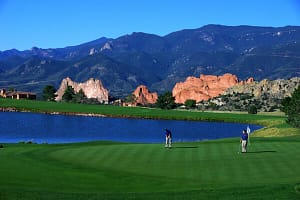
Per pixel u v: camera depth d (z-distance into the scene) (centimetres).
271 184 3350
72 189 3222
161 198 2919
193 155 4922
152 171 3969
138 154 5022
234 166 4194
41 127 15588
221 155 4906
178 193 3078
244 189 3170
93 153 5097
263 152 5119
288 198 2903
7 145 6462
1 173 3628
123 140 12400
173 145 6059
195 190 3178
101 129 15862
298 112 11469
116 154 5009
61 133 13950
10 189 3066
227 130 16512
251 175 3788
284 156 4769
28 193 2964
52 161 4431
